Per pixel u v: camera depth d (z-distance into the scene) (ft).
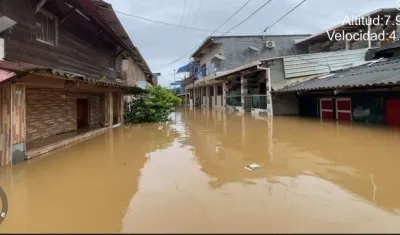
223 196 13.03
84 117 40.91
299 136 30.37
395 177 15.83
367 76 36.58
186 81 146.41
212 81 89.71
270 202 12.30
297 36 82.79
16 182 15.20
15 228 10.01
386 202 12.42
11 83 17.90
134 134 34.94
